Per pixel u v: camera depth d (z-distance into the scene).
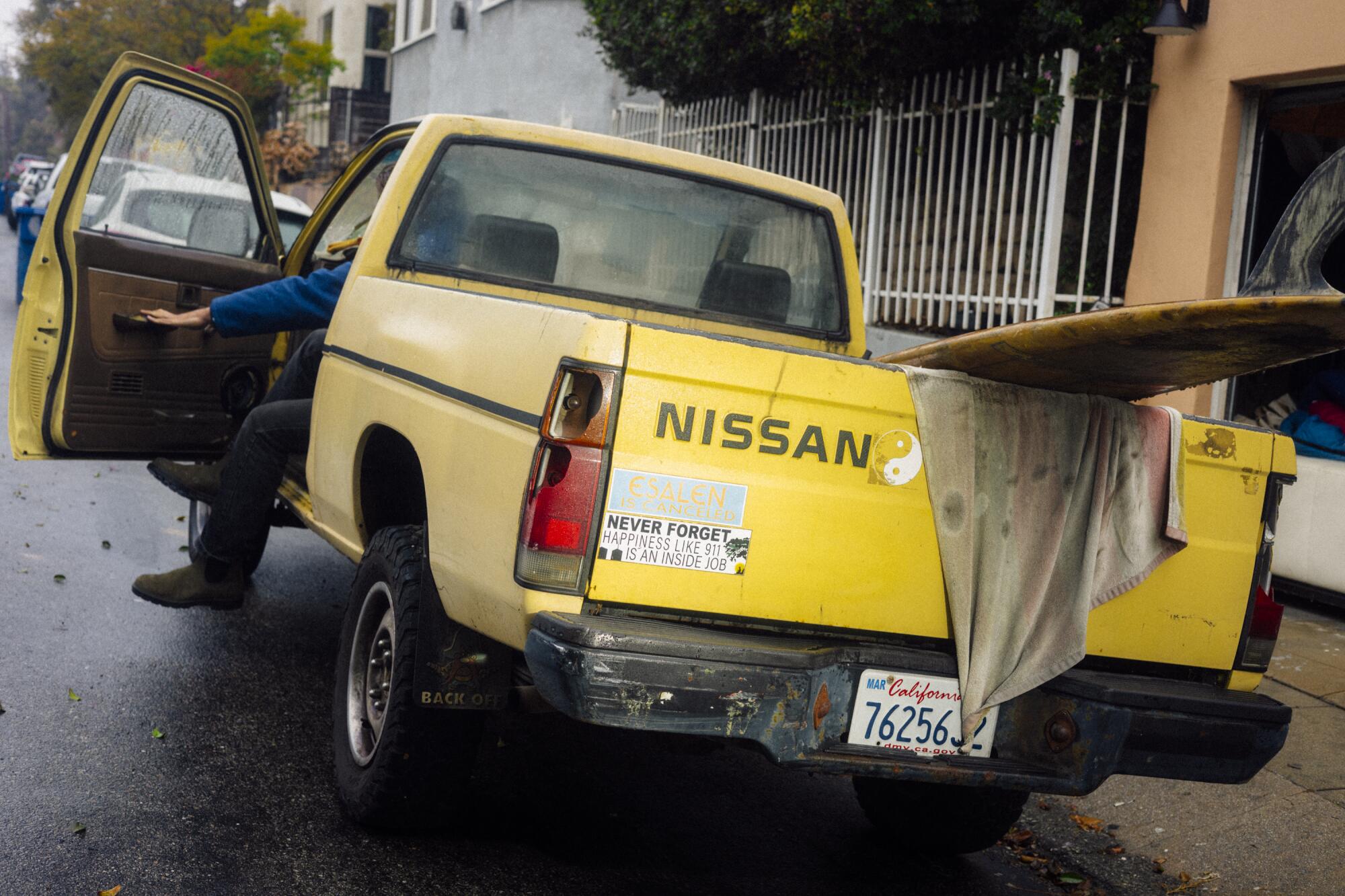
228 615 5.86
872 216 9.66
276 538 7.60
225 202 5.52
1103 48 7.50
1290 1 6.66
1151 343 2.78
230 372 5.40
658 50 11.98
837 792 4.67
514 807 4.10
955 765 3.07
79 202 4.96
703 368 2.87
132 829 3.58
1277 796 4.65
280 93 30.98
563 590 2.81
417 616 3.47
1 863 3.30
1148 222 7.68
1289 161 7.55
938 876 4.03
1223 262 7.28
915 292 9.37
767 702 2.81
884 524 3.07
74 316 4.99
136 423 5.25
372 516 4.09
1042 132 7.77
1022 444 3.21
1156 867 4.26
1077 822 4.58
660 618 2.91
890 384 3.06
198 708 4.62
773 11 9.89
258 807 3.83
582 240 4.41
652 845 3.93
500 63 19.27
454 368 3.37
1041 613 3.25
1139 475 3.34
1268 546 3.50
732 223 4.60
